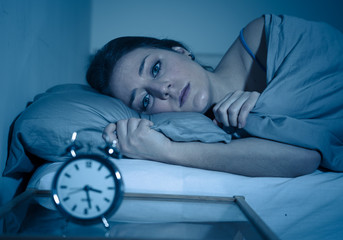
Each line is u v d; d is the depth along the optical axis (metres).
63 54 1.50
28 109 0.82
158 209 0.55
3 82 0.79
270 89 0.92
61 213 0.47
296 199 0.72
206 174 0.75
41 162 0.96
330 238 0.67
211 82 1.17
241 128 0.91
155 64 1.08
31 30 1.03
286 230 0.69
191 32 2.26
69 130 0.78
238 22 2.29
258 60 1.23
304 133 0.82
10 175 0.83
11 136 0.85
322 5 2.32
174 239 0.38
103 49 1.29
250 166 0.80
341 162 0.84
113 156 0.82
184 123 0.86
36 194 0.60
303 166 0.80
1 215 0.47
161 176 0.73
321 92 0.91
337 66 0.97
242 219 0.51
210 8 2.28
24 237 0.38
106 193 0.47
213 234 0.44
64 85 1.17
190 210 0.55
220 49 2.28
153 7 2.23
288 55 1.00
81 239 0.37
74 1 1.70
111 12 2.19
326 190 0.73
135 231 0.43
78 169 0.48
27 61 0.99
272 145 0.82
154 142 0.81
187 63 1.09
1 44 0.78
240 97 0.91
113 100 0.96
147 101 1.09
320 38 1.04
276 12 2.31
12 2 0.86
